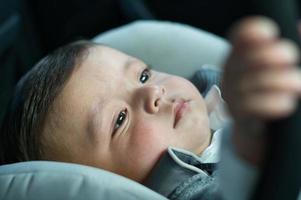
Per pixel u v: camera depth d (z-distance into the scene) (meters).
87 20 1.42
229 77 0.38
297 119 0.39
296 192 0.41
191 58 1.05
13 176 0.64
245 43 0.35
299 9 1.12
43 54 1.45
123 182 0.62
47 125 0.81
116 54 0.88
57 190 0.61
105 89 0.81
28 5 1.40
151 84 0.85
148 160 0.76
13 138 0.85
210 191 0.68
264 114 0.36
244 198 0.43
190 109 0.81
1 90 1.24
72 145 0.79
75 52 0.88
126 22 1.40
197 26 1.40
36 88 0.84
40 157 0.82
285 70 0.35
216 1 1.37
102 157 0.78
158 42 1.06
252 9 0.40
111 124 0.78
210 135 0.83
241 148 0.42
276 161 0.39
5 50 1.26
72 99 0.80
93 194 0.60
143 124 0.77
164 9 1.40
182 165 0.73
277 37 0.39
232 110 0.39
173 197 0.71
